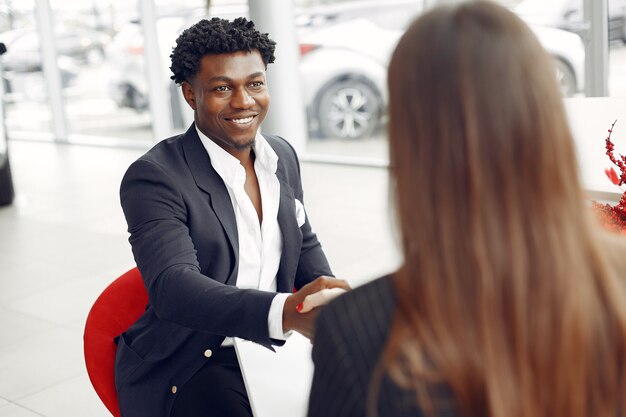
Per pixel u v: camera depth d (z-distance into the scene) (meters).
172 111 8.04
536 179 0.72
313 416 0.76
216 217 1.70
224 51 1.70
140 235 1.62
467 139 0.72
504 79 0.72
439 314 0.73
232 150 1.76
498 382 0.71
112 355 1.80
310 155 6.72
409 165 0.75
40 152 8.64
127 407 1.72
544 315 0.72
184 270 1.52
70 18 8.59
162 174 1.65
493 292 0.71
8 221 5.75
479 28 0.73
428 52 0.74
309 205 5.38
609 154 1.72
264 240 1.77
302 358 1.55
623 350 0.74
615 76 4.71
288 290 1.83
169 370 1.69
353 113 6.39
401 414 0.72
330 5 6.17
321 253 1.95
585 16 4.70
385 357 0.73
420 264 0.74
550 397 0.73
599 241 0.77
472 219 0.72
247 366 1.52
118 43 8.23
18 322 3.78
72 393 3.04
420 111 0.74
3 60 9.37
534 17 4.85
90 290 4.14
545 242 0.72
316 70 6.41
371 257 4.27
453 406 0.72
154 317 1.74
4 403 2.98
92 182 6.84
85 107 8.81
